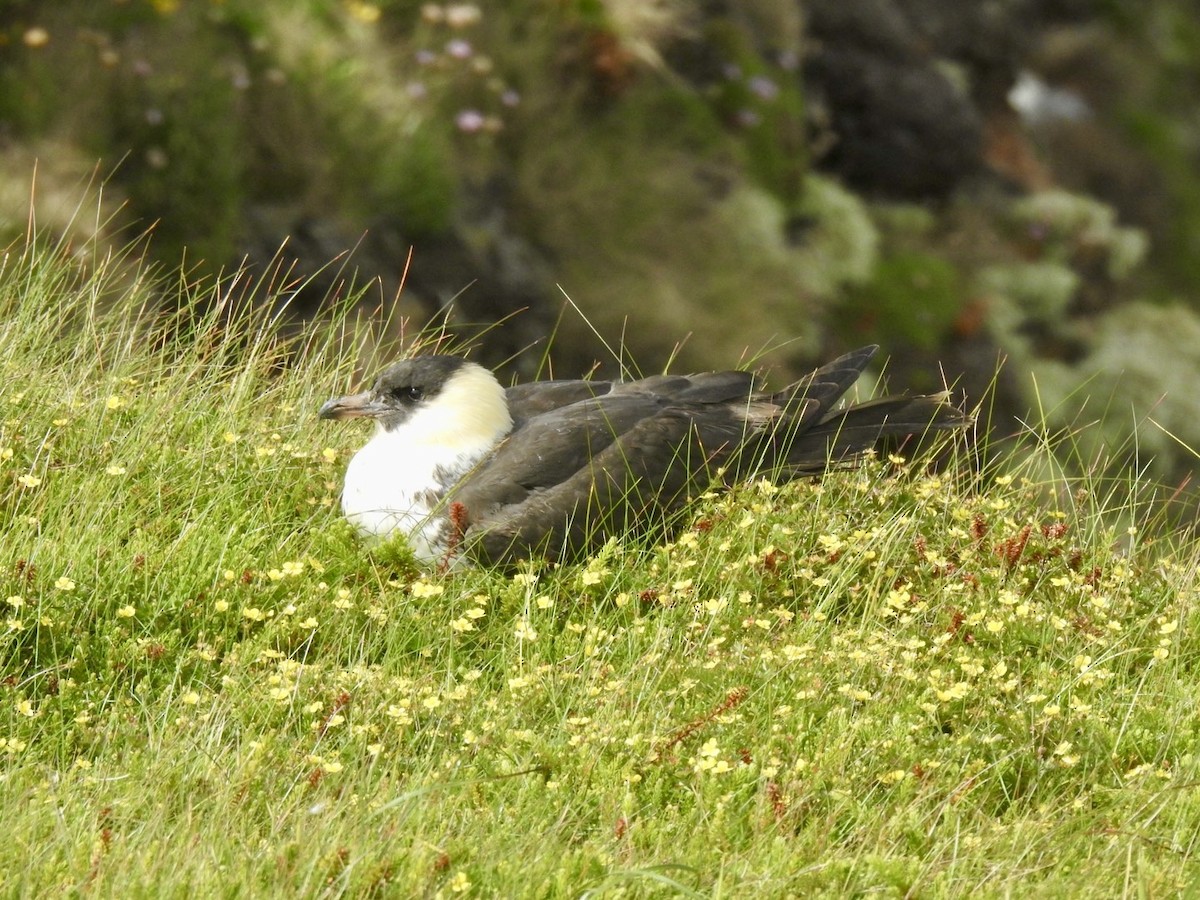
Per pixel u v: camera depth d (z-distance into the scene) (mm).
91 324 12828
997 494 12430
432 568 10836
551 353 22844
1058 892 7844
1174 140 41781
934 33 36188
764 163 27484
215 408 12336
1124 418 29297
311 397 13148
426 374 11625
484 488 11211
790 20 29797
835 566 10758
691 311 24094
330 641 9750
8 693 8844
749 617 10188
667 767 8742
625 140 25297
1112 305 33219
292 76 21578
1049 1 42500
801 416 12375
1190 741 9367
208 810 7922
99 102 20016
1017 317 30172
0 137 19234
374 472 11375
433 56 23328
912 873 7879
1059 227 33000
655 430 11742
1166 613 10758
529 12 25016
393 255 21672
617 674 9594
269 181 21031
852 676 9555
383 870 7422
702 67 27344
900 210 31484
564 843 8117
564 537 11164
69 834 7496
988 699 9414
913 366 27844
